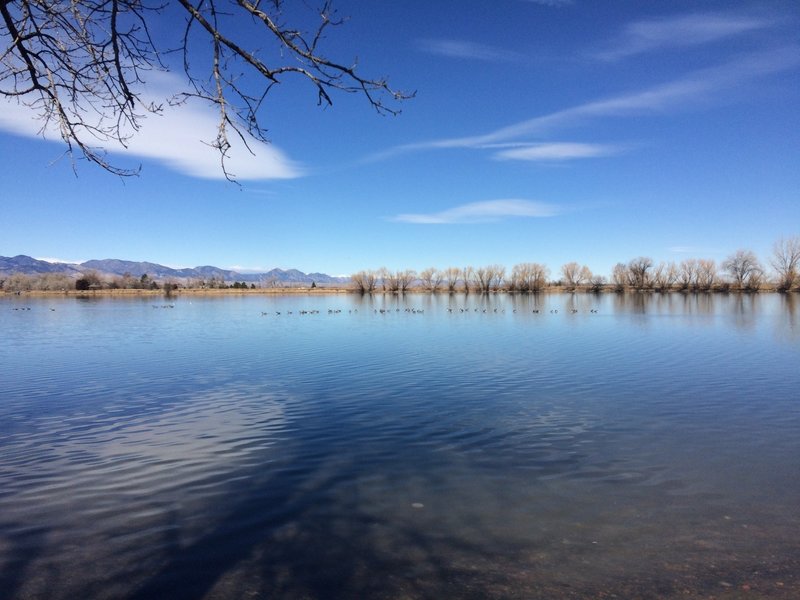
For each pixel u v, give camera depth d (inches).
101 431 526.3
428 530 301.7
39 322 2055.9
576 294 5002.5
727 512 320.5
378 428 522.9
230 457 439.8
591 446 458.0
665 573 251.6
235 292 6668.3
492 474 391.5
